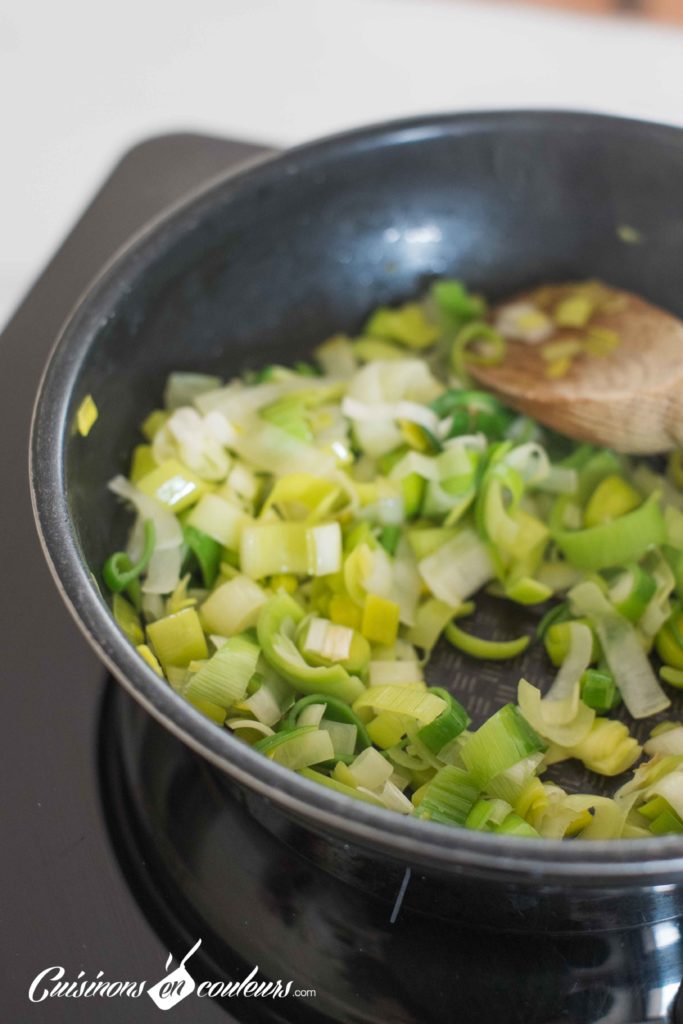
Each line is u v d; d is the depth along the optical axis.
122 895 0.43
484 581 0.51
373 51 0.73
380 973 0.43
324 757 0.45
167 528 0.50
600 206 0.55
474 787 0.45
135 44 0.74
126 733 0.46
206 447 0.52
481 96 0.71
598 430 0.53
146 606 0.49
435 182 0.55
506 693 0.49
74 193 0.69
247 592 0.49
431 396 0.55
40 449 0.45
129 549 0.50
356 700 0.47
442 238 0.56
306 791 0.39
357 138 0.53
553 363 0.55
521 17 0.74
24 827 0.44
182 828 0.45
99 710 0.46
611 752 0.47
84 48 0.74
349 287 0.57
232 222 0.53
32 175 0.69
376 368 0.55
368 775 0.46
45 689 0.47
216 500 0.50
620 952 0.43
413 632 0.50
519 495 0.52
